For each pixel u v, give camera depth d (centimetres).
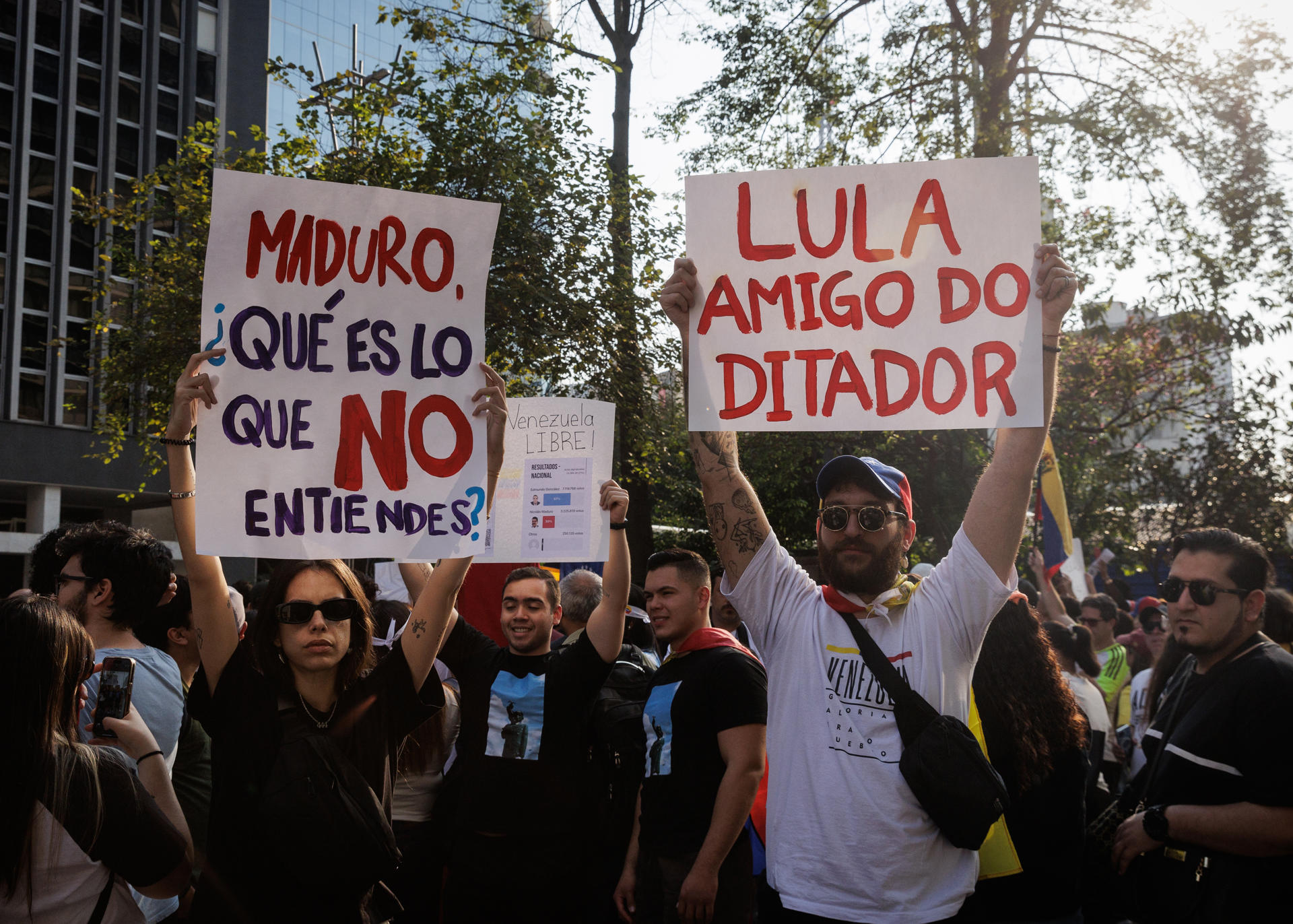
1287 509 1414
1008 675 291
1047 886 280
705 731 362
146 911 291
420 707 272
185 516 262
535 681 395
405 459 277
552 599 409
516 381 1259
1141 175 1350
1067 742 288
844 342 263
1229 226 1345
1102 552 1046
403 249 284
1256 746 262
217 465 264
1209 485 1430
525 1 1332
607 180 1312
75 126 2773
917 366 258
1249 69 1331
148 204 1459
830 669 244
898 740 233
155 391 1373
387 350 280
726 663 362
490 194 1202
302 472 270
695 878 336
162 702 312
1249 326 1332
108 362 1427
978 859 242
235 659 261
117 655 309
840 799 231
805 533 1460
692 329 270
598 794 398
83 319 2748
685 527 1795
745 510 265
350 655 270
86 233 2769
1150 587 1966
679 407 1534
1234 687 272
